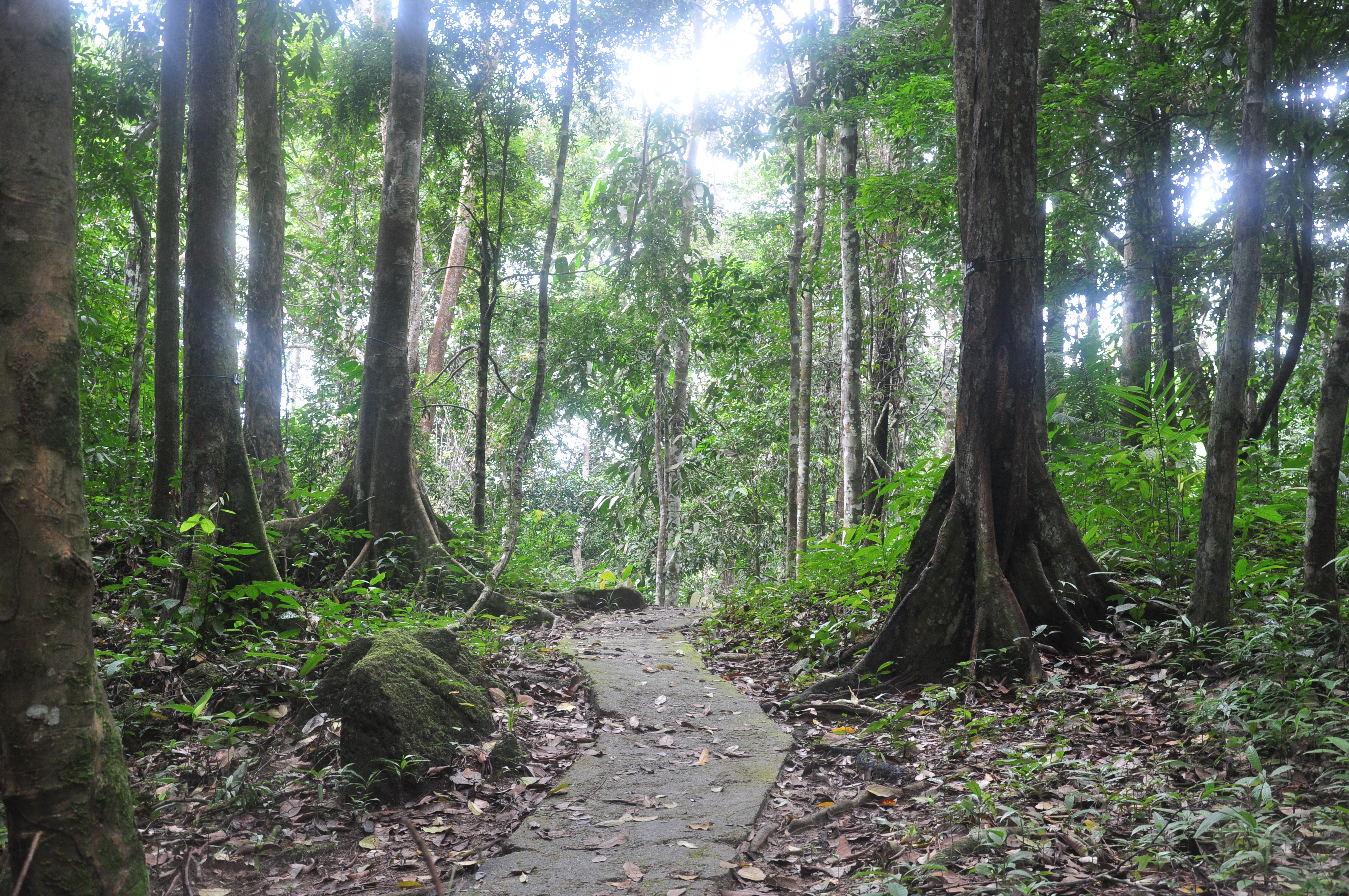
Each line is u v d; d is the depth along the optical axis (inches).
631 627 356.2
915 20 417.4
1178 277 414.6
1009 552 229.0
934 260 490.3
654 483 645.9
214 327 249.3
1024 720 181.2
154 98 405.4
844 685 222.5
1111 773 144.9
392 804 155.5
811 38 444.1
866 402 590.6
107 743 91.1
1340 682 155.6
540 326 382.3
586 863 126.6
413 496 362.9
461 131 465.1
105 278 455.2
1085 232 438.0
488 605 346.3
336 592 305.4
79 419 90.4
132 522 293.7
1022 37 229.8
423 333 806.5
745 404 685.9
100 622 226.5
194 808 153.2
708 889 116.5
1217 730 152.8
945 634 223.3
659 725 197.2
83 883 86.6
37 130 87.6
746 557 670.5
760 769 166.2
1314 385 474.3
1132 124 390.9
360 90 492.7
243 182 652.7
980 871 110.4
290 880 132.0
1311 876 98.3
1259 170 191.5
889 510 371.2
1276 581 227.8
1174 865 113.9
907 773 159.2
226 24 250.8
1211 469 201.2
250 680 203.0
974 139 235.5
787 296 546.6
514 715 195.2
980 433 231.3
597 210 541.0
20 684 85.4
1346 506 247.6
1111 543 266.8
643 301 509.0
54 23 89.2
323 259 673.6
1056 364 436.5
